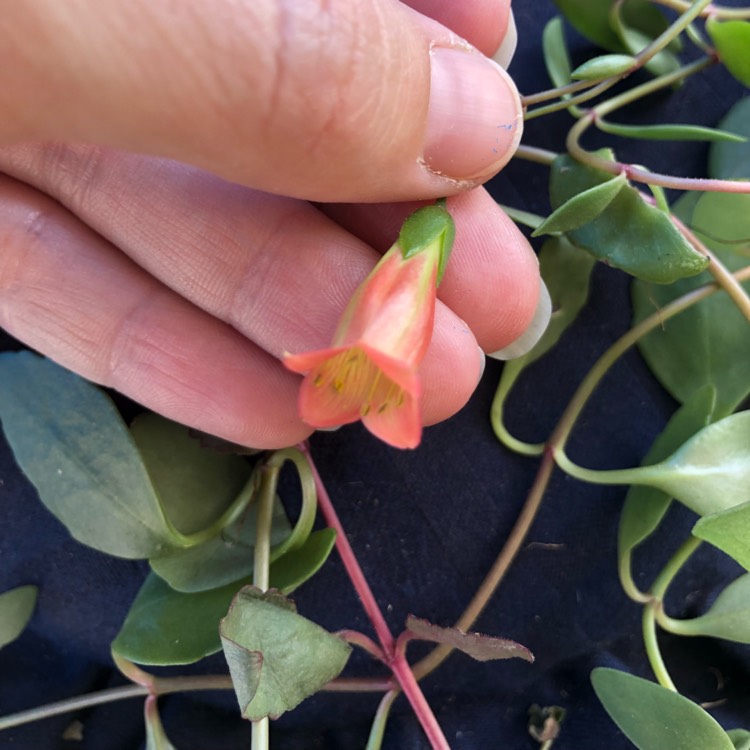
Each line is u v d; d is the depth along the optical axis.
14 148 0.11
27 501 0.13
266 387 0.11
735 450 0.11
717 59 0.13
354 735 0.13
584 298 0.13
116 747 0.13
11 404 0.11
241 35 0.07
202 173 0.11
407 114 0.08
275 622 0.09
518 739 0.13
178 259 0.11
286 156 0.08
